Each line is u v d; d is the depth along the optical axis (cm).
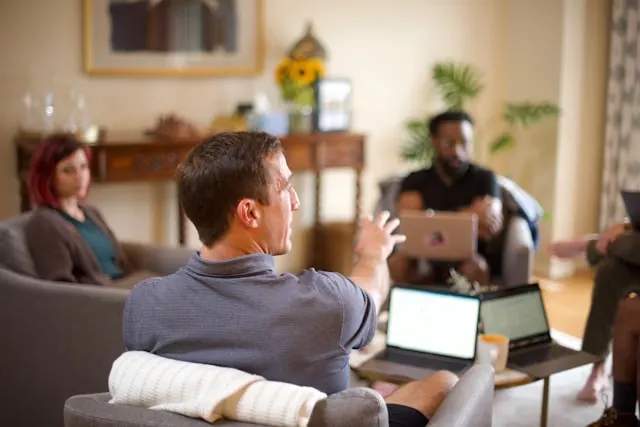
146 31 443
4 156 418
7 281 271
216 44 461
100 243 321
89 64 430
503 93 543
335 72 496
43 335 270
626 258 307
